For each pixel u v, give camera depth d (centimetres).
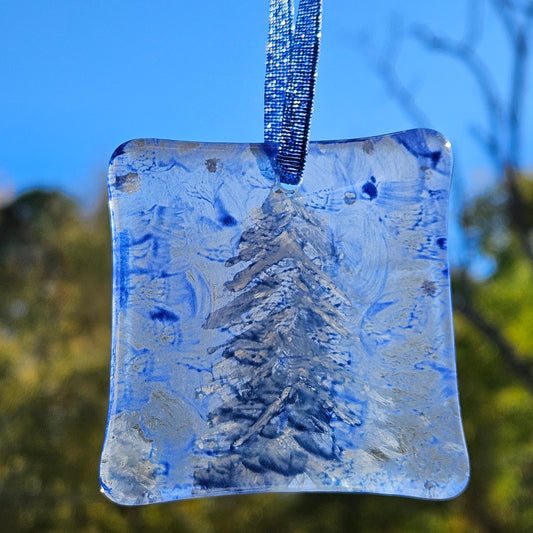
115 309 24
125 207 24
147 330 24
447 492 24
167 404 24
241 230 25
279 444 24
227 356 25
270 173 25
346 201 25
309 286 25
